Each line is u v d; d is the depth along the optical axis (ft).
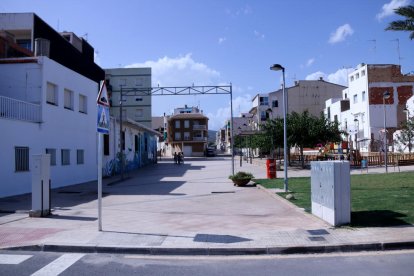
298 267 21.27
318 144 113.91
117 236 28.27
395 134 130.31
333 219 30.01
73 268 21.52
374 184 57.00
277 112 230.68
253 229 30.27
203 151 322.34
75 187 71.72
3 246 25.94
